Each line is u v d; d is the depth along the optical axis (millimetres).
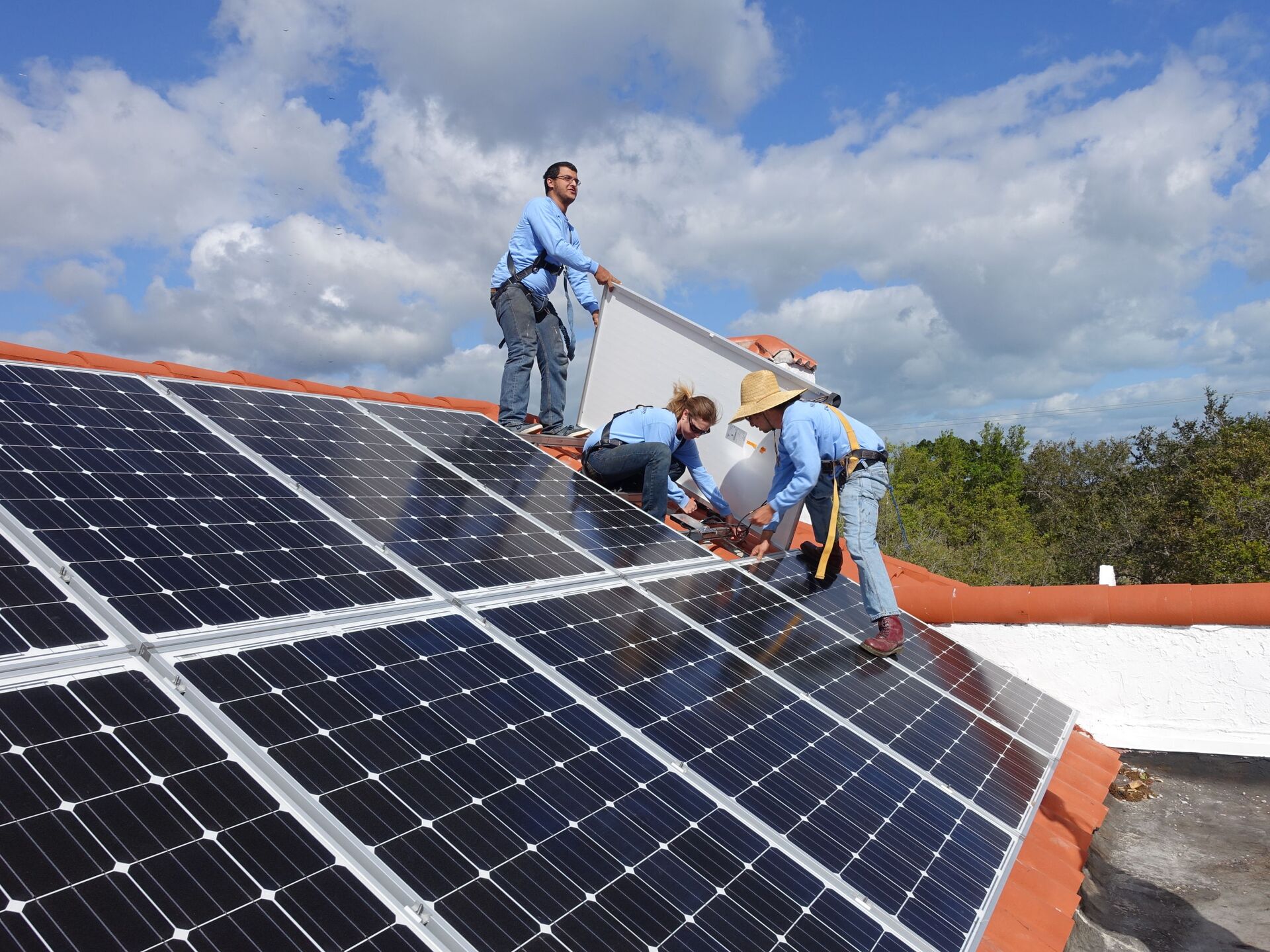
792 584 7090
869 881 3410
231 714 2795
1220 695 7133
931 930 3270
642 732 3748
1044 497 79688
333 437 5938
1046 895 4184
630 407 9039
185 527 3895
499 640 4047
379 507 5047
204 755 2588
